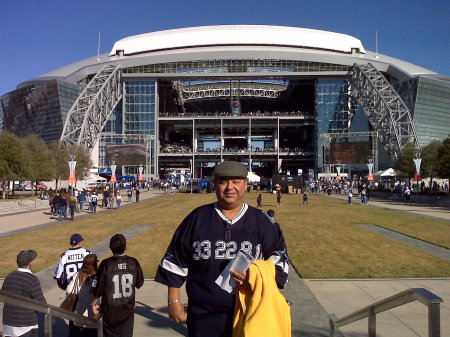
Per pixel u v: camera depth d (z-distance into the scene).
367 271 13.69
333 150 90.12
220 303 3.61
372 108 112.44
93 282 6.79
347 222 29.42
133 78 126.81
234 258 3.57
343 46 136.75
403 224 28.14
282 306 3.49
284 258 3.92
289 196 67.62
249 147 129.25
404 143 101.00
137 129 127.31
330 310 9.50
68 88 120.25
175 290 3.88
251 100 154.62
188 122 133.75
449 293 10.86
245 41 132.00
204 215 3.89
